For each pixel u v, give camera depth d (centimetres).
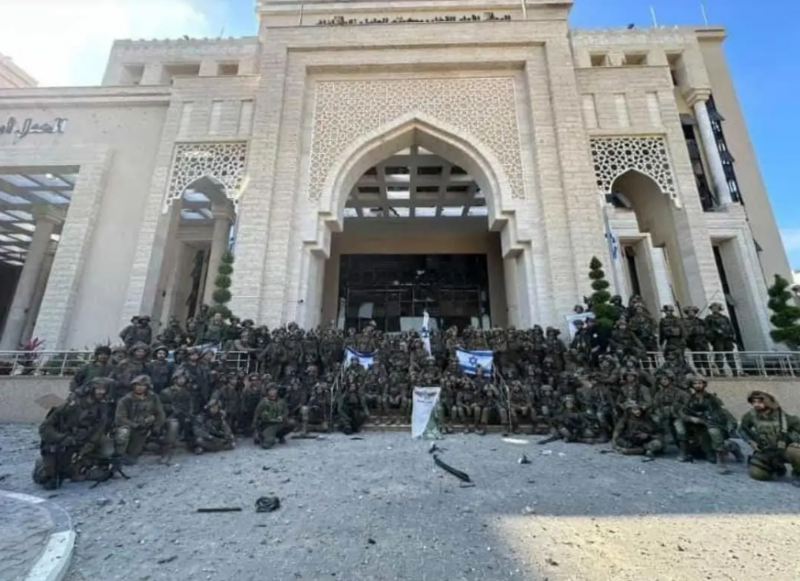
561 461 707
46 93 1873
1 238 2873
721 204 1859
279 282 1529
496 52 1808
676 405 762
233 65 2381
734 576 314
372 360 1240
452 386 1079
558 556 348
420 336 1418
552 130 1694
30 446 838
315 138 1762
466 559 345
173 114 1781
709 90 2056
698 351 1181
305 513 458
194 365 909
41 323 1548
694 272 1546
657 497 509
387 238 2658
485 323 2517
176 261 2506
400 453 767
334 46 1819
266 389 883
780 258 1855
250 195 1612
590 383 965
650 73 1775
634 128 1702
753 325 1695
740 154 2014
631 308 1251
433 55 1808
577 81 1775
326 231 1697
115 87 1881
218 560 347
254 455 757
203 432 783
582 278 1482
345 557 351
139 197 1741
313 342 1250
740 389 1059
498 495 516
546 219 1579
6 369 1284
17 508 462
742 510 462
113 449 619
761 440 604
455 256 2648
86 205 1706
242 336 1248
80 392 620
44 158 1783
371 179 2358
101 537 394
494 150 1725
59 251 1642
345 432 998
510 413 1008
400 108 1792
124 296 1608
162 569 331
